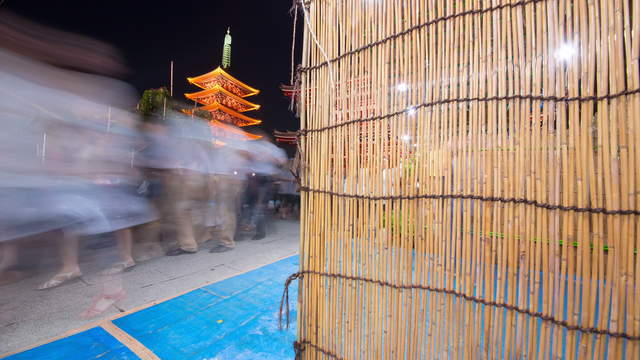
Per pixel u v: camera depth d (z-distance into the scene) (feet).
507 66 2.74
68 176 9.32
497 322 2.82
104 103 10.37
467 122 2.97
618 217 2.37
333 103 3.80
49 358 5.39
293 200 30.66
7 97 8.74
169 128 12.94
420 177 3.19
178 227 13.29
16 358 5.38
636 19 2.28
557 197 2.56
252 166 16.90
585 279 2.48
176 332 6.26
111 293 7.75
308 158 4.08
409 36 3.20
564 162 2.53
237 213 17.37
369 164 3.51
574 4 2.49
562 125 2.54
